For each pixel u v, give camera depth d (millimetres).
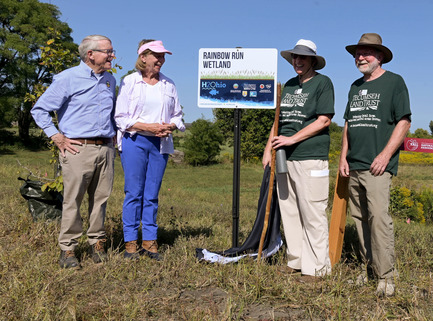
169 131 4656
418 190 16859
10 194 9312
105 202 4773
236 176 4980
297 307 3607
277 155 4363
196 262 4582
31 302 3510
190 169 33625
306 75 4406
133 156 4684
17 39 42312
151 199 4820
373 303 3723
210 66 4930
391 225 4059
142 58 4598
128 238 4773
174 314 3490
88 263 4684
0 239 5445
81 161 4484
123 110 4621
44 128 4438
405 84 4027
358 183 4211
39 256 4684
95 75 4551
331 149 35844
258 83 4836
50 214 6344
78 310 3436
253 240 4719
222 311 3510
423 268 4594
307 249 4355
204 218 8180
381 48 4086
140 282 4145
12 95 44156
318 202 4293
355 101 4207
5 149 41344
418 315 3305
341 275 4164
